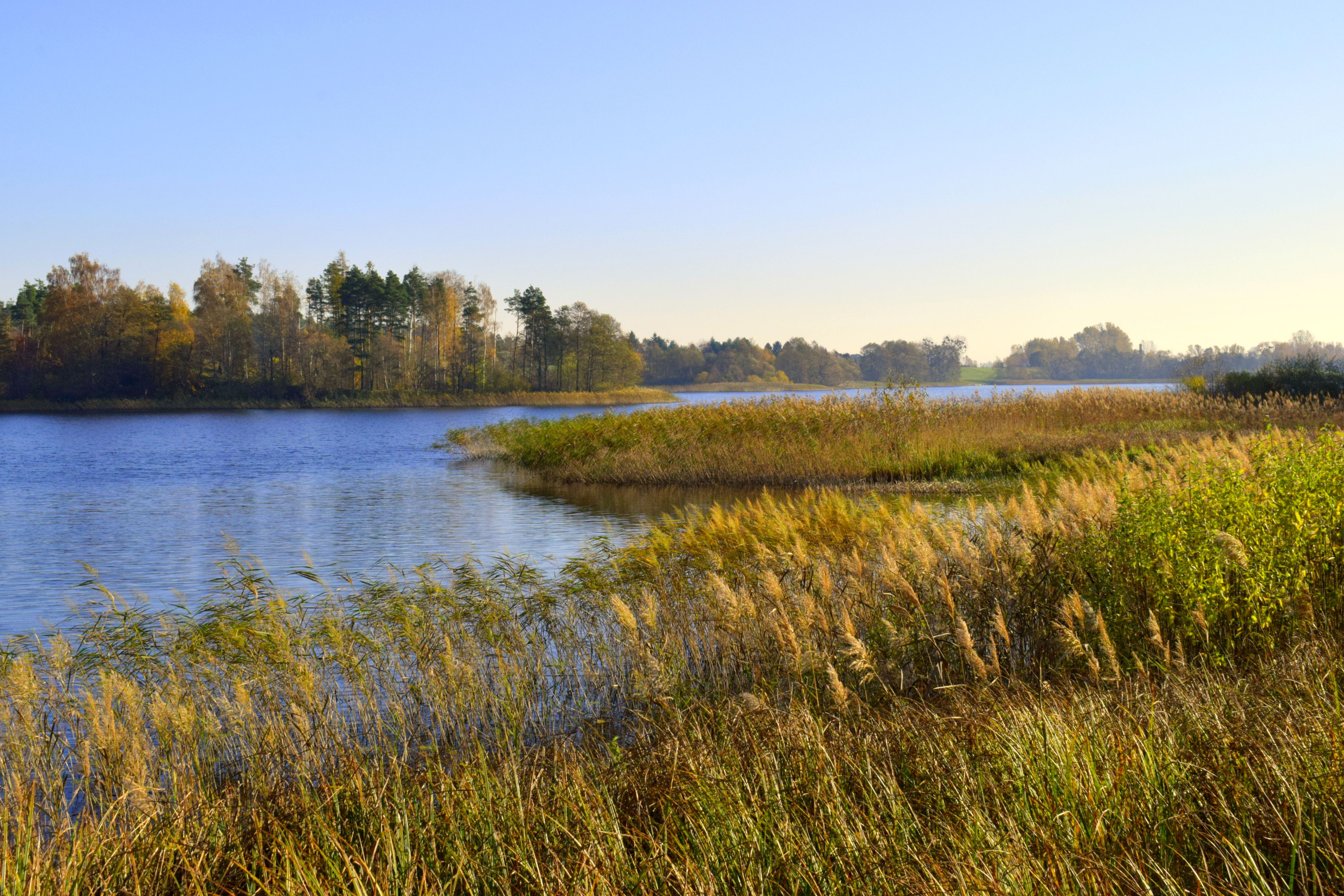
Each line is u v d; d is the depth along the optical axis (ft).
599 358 400.06
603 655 29.94
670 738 19.90
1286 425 92.43
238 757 22.98
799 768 16.60
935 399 104.06
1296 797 12.26
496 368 388.16
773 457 89.04
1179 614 23.98
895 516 39.11
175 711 21.85
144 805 16.81
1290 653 21.20
